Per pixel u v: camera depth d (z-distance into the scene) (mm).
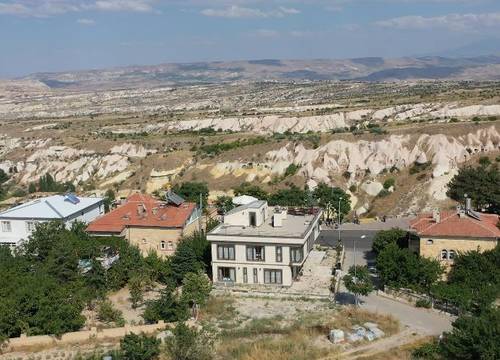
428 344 55938
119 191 163625
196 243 83812
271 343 58562
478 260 71438
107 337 61188
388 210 123750
